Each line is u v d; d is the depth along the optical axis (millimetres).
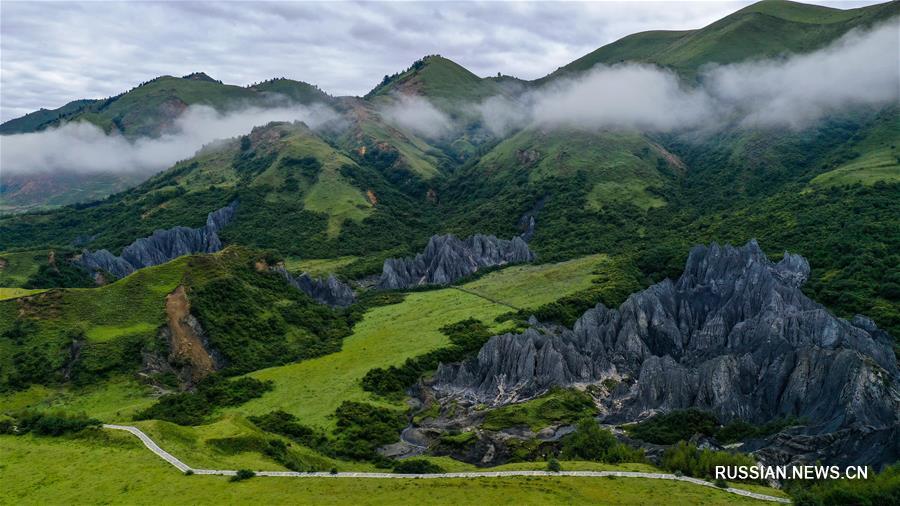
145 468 96625
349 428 130000
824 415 117125
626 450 109312
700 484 91250
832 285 172500
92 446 105125
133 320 160750
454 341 168500
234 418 121312
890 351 137250
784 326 144000
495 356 155250
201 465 98938
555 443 122688
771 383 129750
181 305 168375
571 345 156375
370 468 113438
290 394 146000
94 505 86250
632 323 164125
